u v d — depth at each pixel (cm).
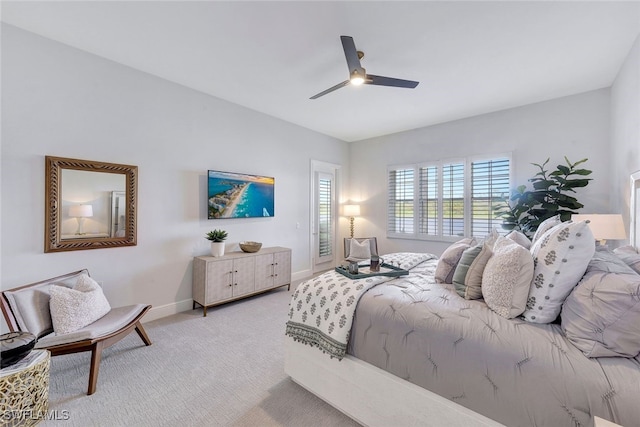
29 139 240
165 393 192
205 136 364
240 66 295
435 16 214
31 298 201
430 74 305
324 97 373
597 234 257
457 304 154
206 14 216
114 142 288
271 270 404
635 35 236
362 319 169
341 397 172
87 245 269
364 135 558
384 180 552
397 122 473
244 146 411
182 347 255
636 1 196
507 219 370
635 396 93
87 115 271
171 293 334
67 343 187
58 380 204
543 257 135
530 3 201
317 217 547
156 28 234
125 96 295
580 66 289
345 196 604
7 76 230
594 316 111
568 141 362
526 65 287
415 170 507
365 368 161
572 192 356
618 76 299
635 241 235
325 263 567
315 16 217
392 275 213
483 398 123
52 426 162
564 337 119
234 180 394
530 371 112
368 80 245
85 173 268
